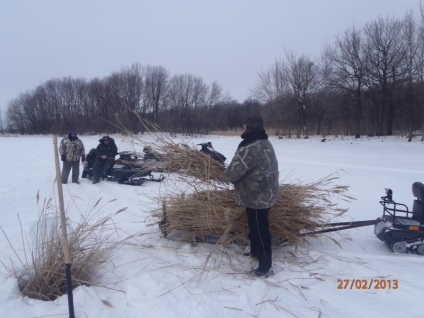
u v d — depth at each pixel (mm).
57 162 3545
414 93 33406
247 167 4355
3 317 3543
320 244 5719
